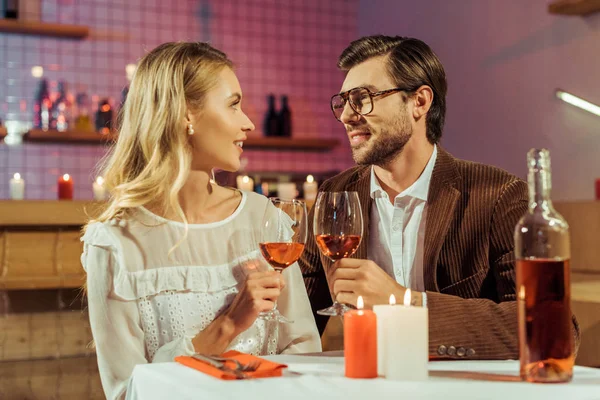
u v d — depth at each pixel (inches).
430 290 63.1
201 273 57.7
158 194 57.9
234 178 143.8
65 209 113.0
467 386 35.4
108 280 55.4
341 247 48.2
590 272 112.3
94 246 56.2
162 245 57.6
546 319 35.9
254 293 52.0
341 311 45.2
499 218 61.8
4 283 106.5
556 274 35.9
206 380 37.3
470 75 156.3
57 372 103.8
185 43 59.6
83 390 94.0
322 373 39.5
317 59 194.5
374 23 191.2
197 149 58.7
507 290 60.3
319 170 192.9
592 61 126.1
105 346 54.1
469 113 157.0
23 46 162.6
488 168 64.9
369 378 37.5
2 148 161.3
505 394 33.7
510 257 60.9
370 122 62.7
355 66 64.1
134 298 55.4
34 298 112.6
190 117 57.8
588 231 112.8
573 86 130.3
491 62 149.9
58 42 165.8
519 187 63.1
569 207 116.2
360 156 63.9
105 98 169.5
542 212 36.9
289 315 61.1
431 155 65.4
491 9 149.5
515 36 143.3
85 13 168.9
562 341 35.9
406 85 62.6
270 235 50.8
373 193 66.9
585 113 127.8
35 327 112.3
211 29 182.2
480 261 62.2
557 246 36.4
